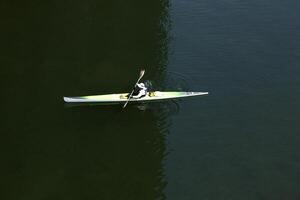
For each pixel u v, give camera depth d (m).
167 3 108.00
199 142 70.75
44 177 64.81
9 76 83.38
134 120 74.00
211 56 88.88
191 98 78.06
